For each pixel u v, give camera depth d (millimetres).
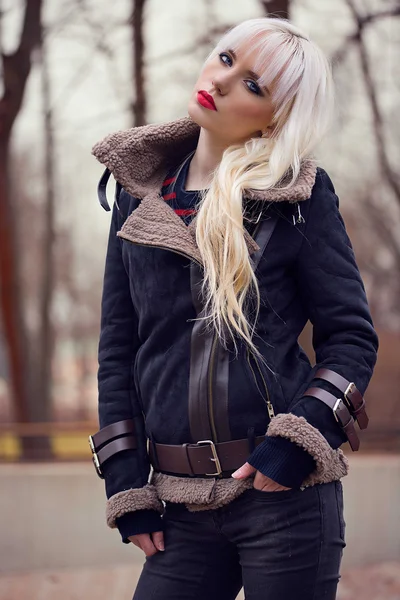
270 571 2258
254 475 2260
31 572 7027
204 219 2291
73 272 41844
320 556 2277
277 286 2338
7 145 19016
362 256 31094
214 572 2420
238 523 2303
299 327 2404
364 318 2340
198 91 2422
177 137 2549
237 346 2283
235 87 2369
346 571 6645
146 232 2346
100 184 2557
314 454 2164
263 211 2342
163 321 2359
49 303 23469
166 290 2354
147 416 2418
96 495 8242
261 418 2271
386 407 30141
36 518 8188
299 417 2186
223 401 2264
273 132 2391
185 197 2463
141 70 17203
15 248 19469
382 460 8883
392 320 32250
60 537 8062
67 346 49094
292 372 2334
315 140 2391
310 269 2342
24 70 18516
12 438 14188
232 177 2299
